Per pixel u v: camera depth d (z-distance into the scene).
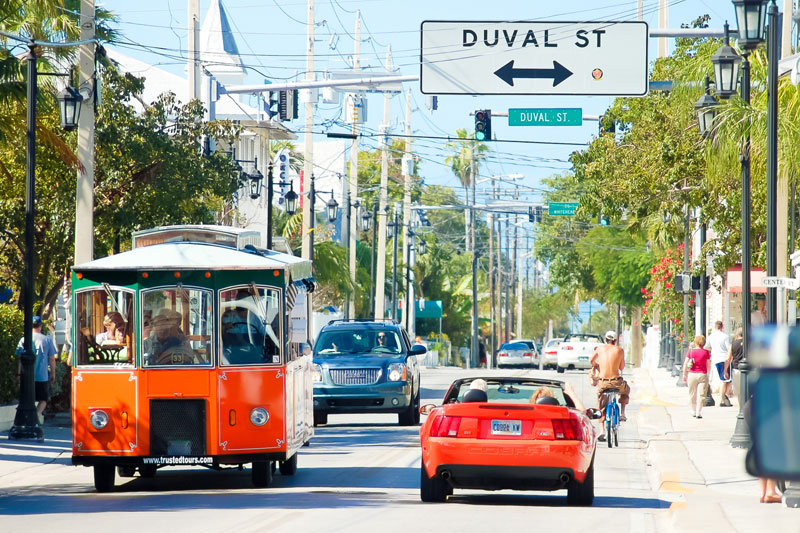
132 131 91.19
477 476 39.50
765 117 58.59
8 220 87.62
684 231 132.75
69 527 34.06
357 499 42.00
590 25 69.75
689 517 35.28
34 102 67.56
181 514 37.12
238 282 45.16
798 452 7.80
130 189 92.44
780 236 70.25
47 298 92.00
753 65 69.81
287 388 45.34
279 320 45.22
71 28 80.75
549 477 39.31
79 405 44.62
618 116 117.50
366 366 79.00
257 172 136.12
